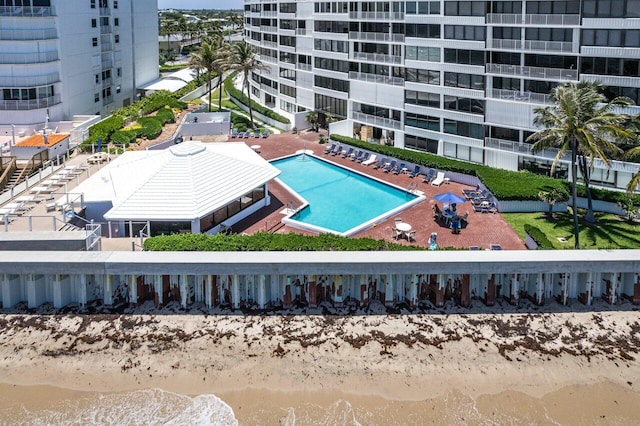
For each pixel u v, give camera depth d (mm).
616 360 22812
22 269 25500
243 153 43156
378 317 25328
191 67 75500
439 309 25891
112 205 34062
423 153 51219
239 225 37375
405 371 22219
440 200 36938
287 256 25984
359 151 54312
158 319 25266
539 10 42781
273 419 19844
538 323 24906
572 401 20812
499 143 46938
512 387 21484
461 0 46938
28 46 55344
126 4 78000
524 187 41188
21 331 24531
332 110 65500
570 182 42531
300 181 48375
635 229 36594
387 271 25375
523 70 44000
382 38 55094
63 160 47094
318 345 23609
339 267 25312
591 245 33906
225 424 19578
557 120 33219
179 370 22375
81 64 64250
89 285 26125
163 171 35375
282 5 72125
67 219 32312
